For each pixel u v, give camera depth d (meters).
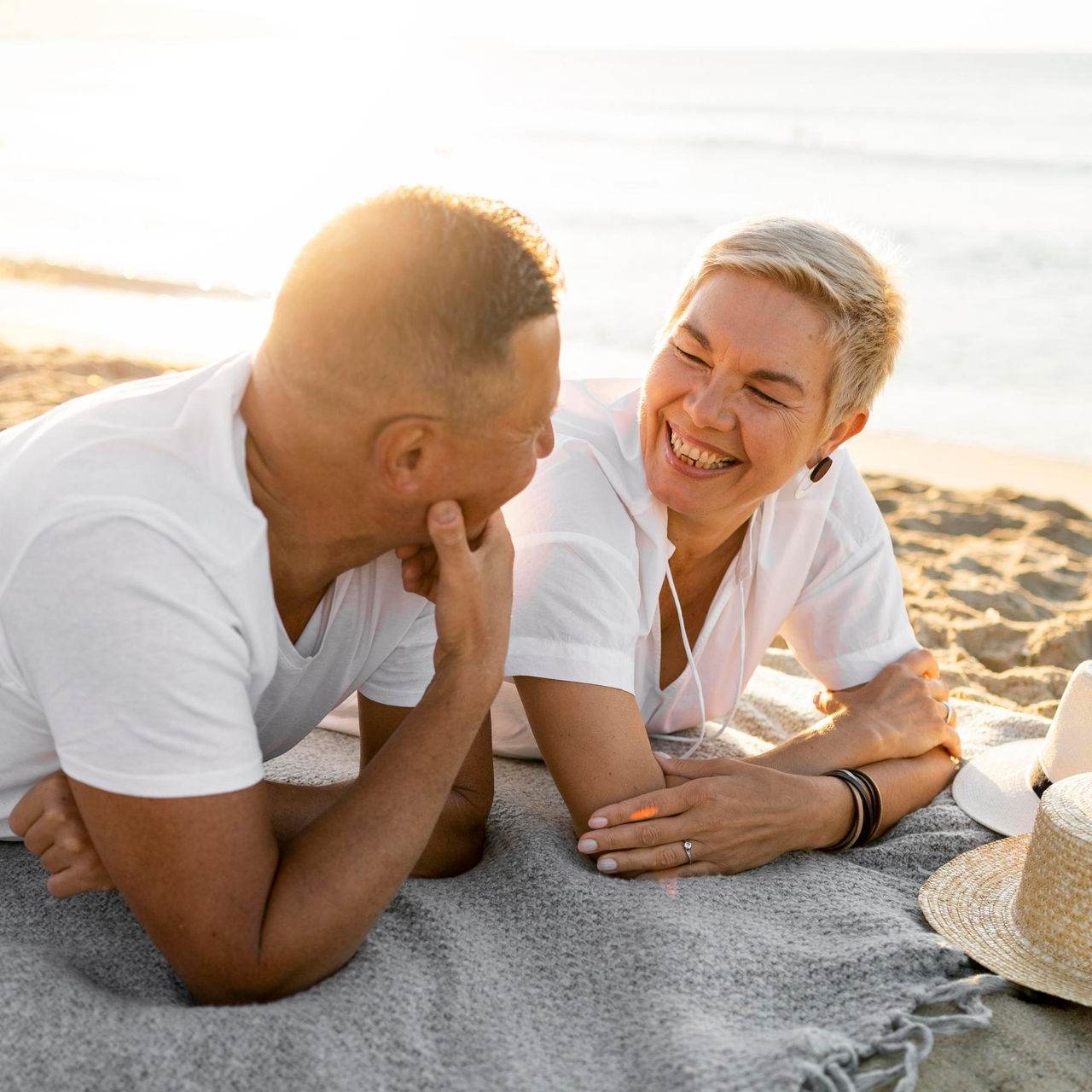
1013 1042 1.73
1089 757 2.33
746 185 22.59
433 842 2.11
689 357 2.18
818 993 1.80
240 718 1.54
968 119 32.31
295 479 1.58
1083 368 10.94
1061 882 1.84
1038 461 7.85
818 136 28.94
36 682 1.52
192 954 1.56
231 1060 1.50
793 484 2.47
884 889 2.19
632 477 2.29
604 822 2.12
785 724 3.10
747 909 2.05
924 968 1.87
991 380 10.56
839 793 2.32
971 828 2.44
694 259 2.25
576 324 12.54
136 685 1.44
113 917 1.89
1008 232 17.25
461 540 1.64
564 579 2.15
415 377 1.46
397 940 1.85
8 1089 1.45
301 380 1.49
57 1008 1.57
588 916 1.91
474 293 1.45
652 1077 1.55
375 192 1.54
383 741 2.11
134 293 12.91
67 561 1.45
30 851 1.92
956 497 6.12
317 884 1.59
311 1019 1.58
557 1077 1.56
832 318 2.12
